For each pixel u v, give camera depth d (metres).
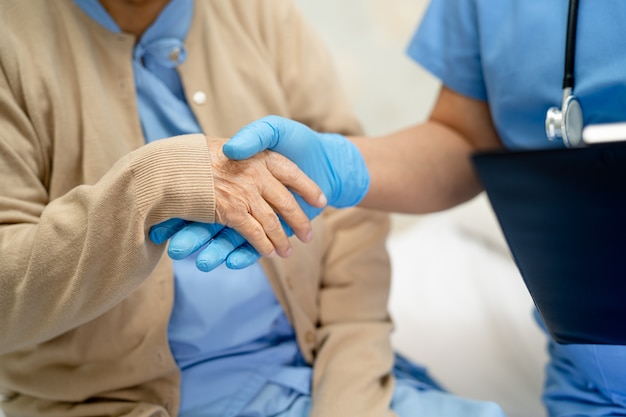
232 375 0.89
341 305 0.99
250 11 0.93
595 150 0.49
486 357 1.23
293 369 0.92
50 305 0.68
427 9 1.03
